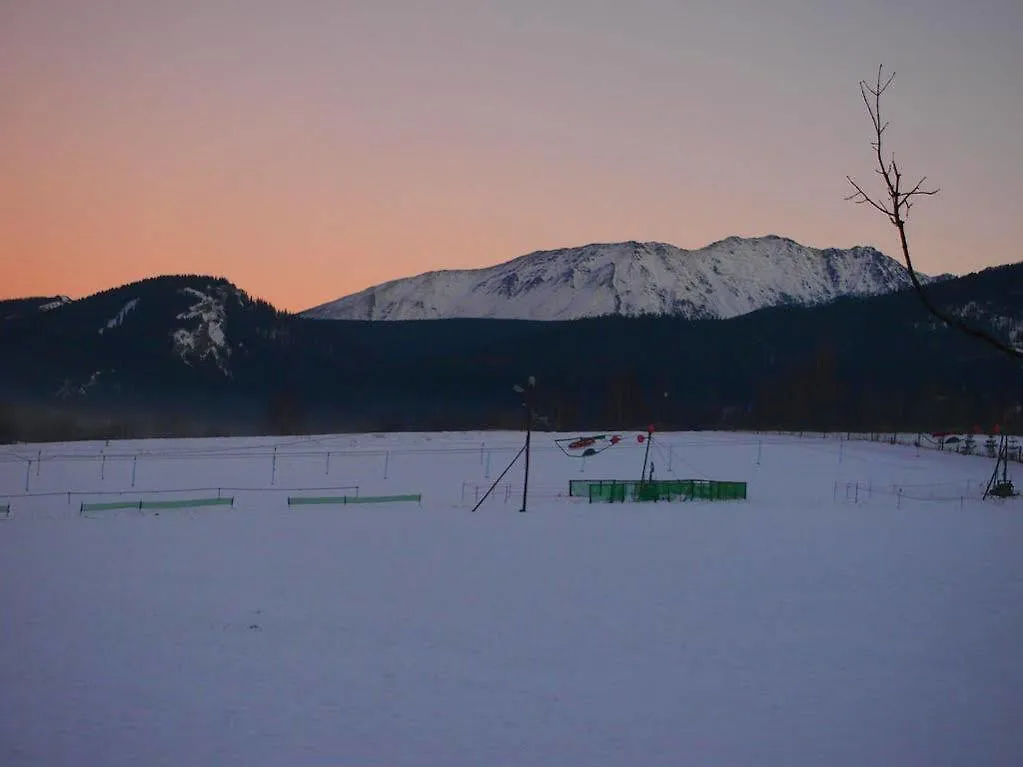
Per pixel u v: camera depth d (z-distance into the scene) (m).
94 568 42.12
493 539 52.12
